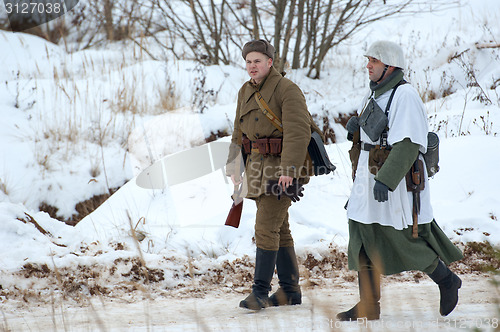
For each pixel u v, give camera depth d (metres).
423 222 10.37
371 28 42.78
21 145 22.09
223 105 27.36
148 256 14.59
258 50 11.84
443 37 38.97
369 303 10.25
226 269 14.94
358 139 10.93
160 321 10.48
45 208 20.44
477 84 28.28
